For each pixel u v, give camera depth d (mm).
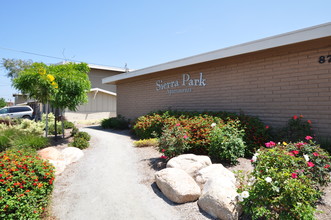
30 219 3197
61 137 9922
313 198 3082
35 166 3742
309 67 6637
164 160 6098
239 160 5926
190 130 6527
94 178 5297
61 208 3924
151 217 3590
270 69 7527
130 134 11336
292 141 6320
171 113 9797
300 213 2686
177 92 11062
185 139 5883
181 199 3953
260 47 7016
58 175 5539
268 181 2840
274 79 7414
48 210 3771
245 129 6711
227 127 5953
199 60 9000
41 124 10461
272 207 3066
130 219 3551
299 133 6312
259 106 7809
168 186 4152
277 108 7328
